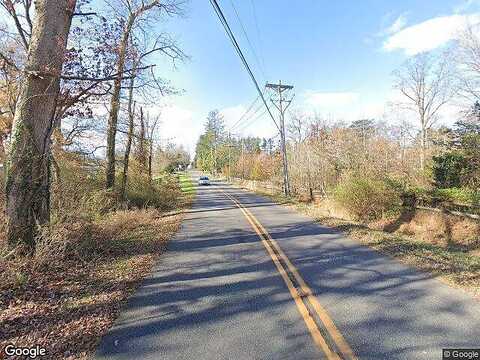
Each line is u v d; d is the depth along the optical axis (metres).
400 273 6.58
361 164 24.14
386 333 4.10
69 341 4.07
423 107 33.88
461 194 15.86
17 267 6.13
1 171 10.53
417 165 25.39
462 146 18.81
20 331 4.29
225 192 37.62
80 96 8.85
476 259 7.99
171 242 10.03
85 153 15.80
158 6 13.73
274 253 8.33
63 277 6.34
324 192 26.89
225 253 8.45
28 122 7.08
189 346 3.90
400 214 17.25
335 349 3.75
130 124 17.86
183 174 102.00
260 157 62.88
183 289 5.84
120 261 7.69
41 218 7.21
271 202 24.53
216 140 96.31
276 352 3.72
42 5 7.18
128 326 4.45
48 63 7.18
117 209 15.42
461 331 4.11
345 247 9.00
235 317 4.64
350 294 5.45
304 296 5.38
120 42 9.11
